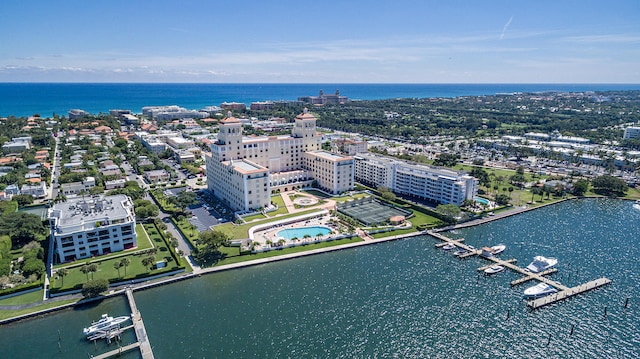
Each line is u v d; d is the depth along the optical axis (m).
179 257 195.88
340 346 137.00
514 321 151.75
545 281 180.50
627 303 164.00
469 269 192.88
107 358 133.50
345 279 181.88
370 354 133.38
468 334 143.88
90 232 196.88
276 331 144.50
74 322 151.62
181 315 154.50
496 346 137.75
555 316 155.25
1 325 149.25
